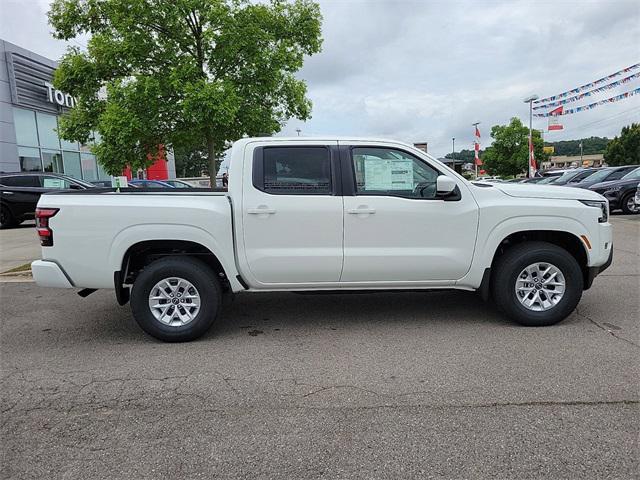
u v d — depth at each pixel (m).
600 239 4.96
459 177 4.93
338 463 2.74
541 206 4.88
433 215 4.83
